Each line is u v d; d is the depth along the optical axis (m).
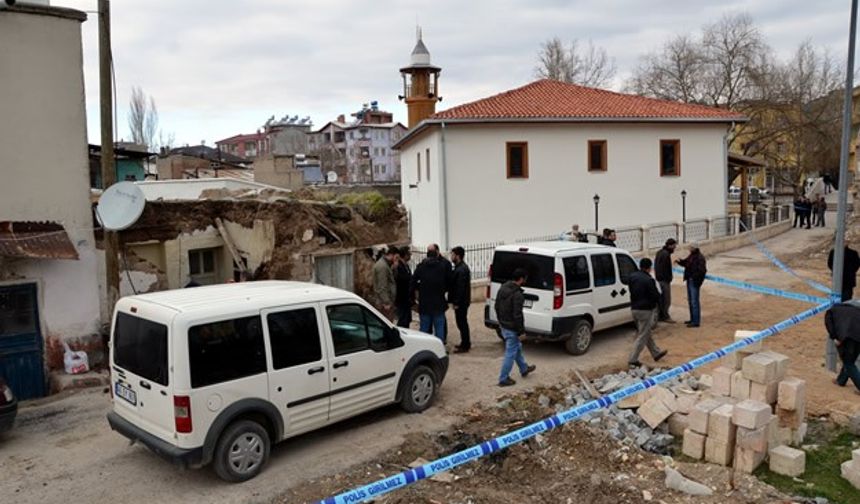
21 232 10.09
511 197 24.75
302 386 7.29
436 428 8.24
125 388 7.05
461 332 11.92
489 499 6.55
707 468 7.09
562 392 9.66
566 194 25.50
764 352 8.08
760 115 42.91
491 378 10.26
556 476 7.16
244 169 40.66
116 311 7.26
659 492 6.70
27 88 10.11
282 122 102.56
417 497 6.54
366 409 8.09
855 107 49.50
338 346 7.71
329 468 7.08
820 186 35.97
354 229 14.90
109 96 10.98
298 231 13.54
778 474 7.11
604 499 6.56
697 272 13.22
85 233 10.71
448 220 24.09
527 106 25.66
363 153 94.50
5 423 7.71
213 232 13.28
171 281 12.42
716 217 26.91
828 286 17.62
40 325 10.28
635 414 8.59
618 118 25.42
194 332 6.46
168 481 6.79
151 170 40.53
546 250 11.23
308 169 55.34
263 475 6.90
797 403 7.64
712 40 42.94
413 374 8.64
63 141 10.48
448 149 23.98
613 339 12.59
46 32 10.24
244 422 6.79
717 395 8.03
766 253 25.14
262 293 7.46
